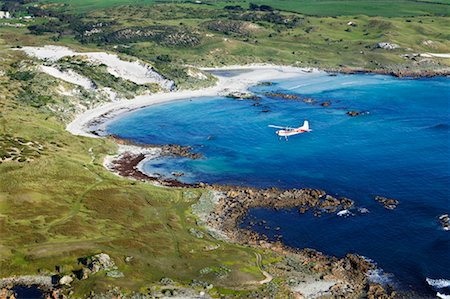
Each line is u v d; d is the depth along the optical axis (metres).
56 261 90.06
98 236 99.75
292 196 126.56
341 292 87.25
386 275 93.31
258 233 109.31
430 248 101.56
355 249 102.38
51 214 106.88
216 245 101.00
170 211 116.00
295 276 91.56
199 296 82.94
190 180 139.25
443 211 116.44
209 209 119.38
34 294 82.75
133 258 92.31
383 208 119.31
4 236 97.12
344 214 116.88
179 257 94.75
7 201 110.19
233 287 85.88
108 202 115.50
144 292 83.06
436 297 86.81
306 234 108.81
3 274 87.25
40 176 124.75
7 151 136.50
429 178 134.88
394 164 145.88
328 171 142.88
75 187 122.00
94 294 81.56
